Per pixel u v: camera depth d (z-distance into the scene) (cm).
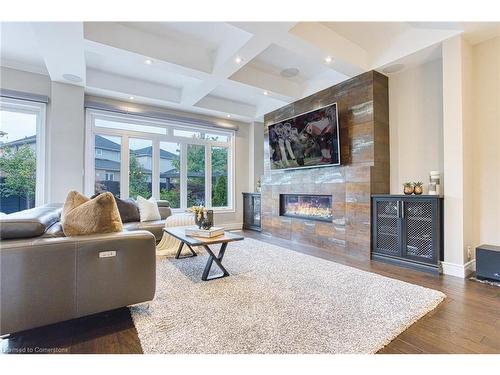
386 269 304
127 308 196
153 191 529
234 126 618
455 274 281
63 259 157
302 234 457
